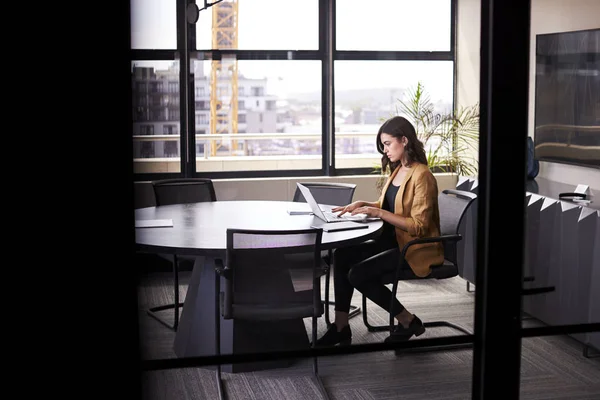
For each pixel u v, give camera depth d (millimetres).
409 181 2947
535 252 2455
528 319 2416
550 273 2447
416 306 2994
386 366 2654
